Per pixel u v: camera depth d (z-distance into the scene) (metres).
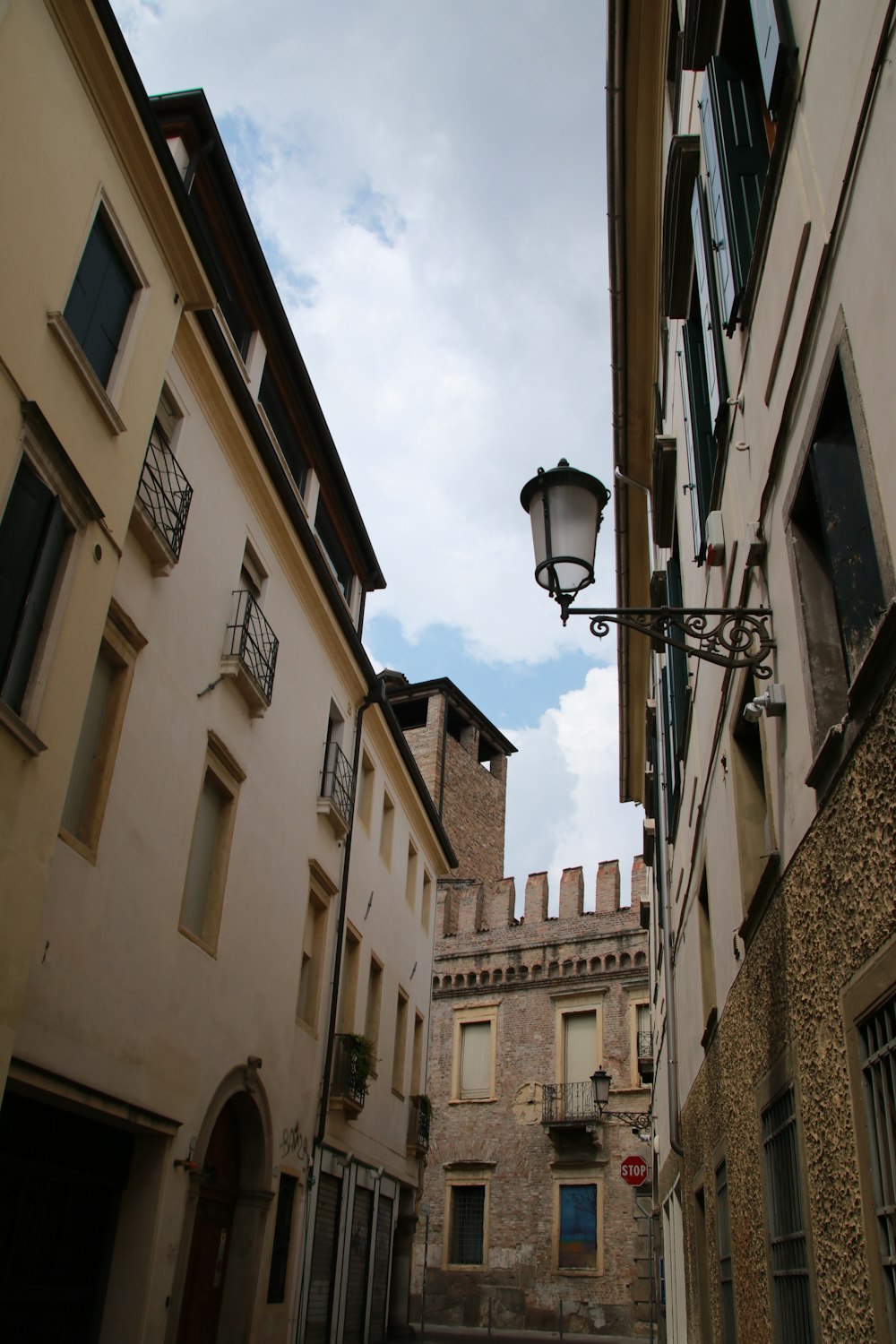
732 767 7.03
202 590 12.07
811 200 4.45
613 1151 33.84
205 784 12.37
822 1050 4.50
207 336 12.12
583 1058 36.06
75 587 8.08
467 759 50.97
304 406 16.36
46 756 7.59
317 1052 16.00
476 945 39.88
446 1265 35.19
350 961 18.52
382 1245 19.50
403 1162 21.45
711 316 6.97
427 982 24.86
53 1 8.12
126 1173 10.29
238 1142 13.25
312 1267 15.27
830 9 4.12
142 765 10.37
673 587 10.88
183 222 10.05
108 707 9.96
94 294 8.93
